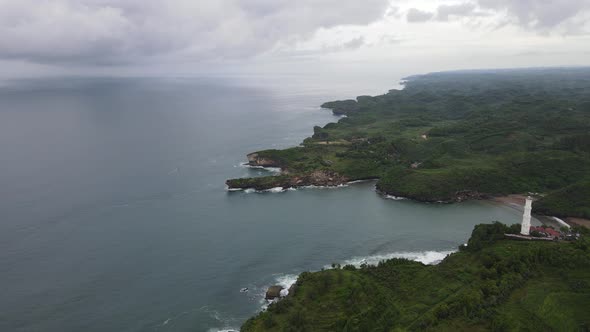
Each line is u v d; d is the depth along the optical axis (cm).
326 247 15462
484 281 10994
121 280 13138
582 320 9019
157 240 15975
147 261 14338
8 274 13488
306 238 16238
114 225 17375
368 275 12175
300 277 12250
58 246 15438
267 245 15588
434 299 10600
